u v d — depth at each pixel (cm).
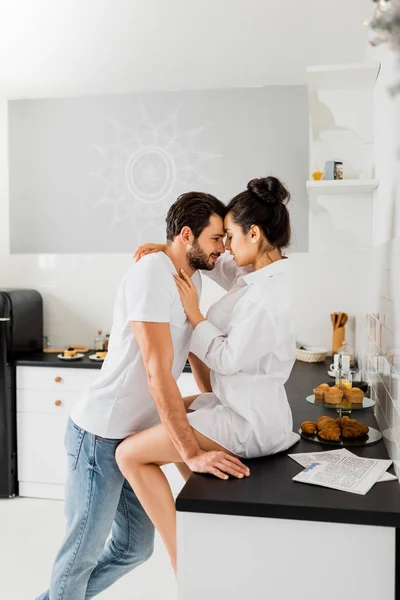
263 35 333
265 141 404
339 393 239
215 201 195
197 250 195
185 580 165
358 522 154
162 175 417
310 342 400
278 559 160
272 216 186
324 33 328
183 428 179
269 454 197
